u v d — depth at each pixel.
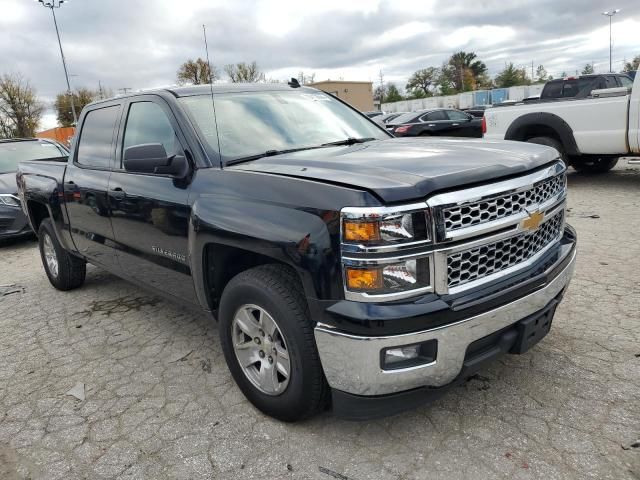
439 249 2.23
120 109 4.00
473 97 46.28
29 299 5.32
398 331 2.18
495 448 2.50
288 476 2.43
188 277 3.25
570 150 8.33
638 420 2.60
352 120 4.02
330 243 2.25
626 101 7.51
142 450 2.71
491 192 2.36
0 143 9.19
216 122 3.28
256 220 2.54
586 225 6.24
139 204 3.49
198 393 3.21
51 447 2.79
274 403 2.75
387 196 2.16
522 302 2.47
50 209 4.85
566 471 2.31
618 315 3.76
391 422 2.76
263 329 2.74
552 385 2.96
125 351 3.89
